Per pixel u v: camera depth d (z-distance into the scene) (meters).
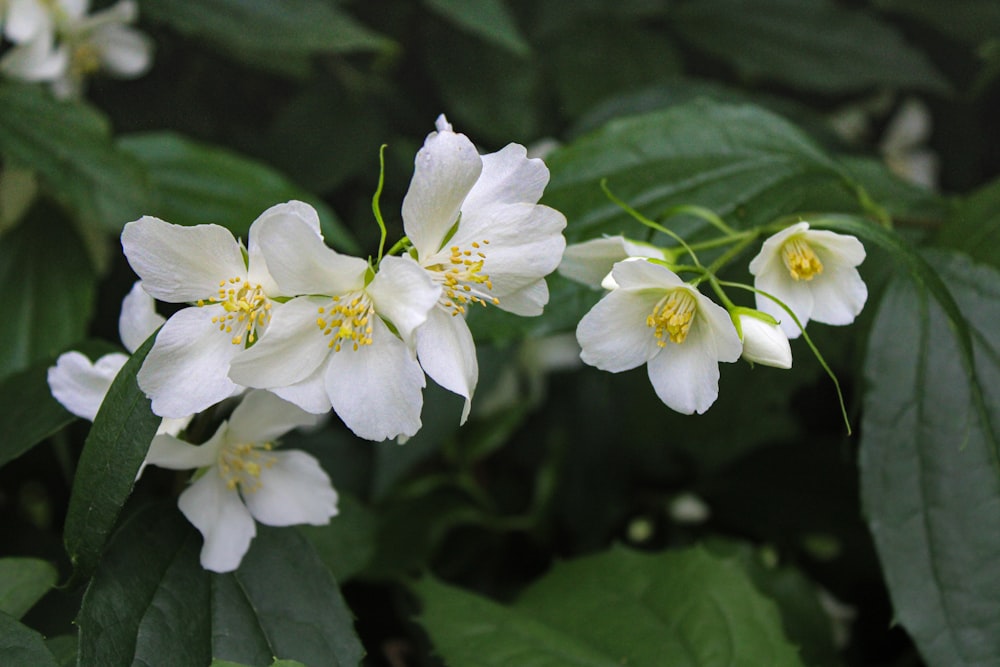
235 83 0.56
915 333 0.42
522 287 0.39
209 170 0.49
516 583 0.54
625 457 0.56
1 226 0.49
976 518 0.41
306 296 0.38
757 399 0.50
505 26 0.50
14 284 0.49
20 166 0.47
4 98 0.48
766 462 0.54
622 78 0.54
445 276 0.38
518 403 0.55
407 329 0.37
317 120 0.54
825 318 0.40
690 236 0.42
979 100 0.59
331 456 0.52
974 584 0.41
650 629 0.42
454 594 0.43
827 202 0.45
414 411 0.37
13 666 0.37
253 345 0.37
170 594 0.39
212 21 0.50
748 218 0.43
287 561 0.40
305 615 0.39
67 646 0.39
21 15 0.50
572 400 0.56
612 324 0.39
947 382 0.42
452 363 0.38
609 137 0.44
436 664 0.49
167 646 0.38
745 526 0.54
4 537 0.45
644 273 0.38
